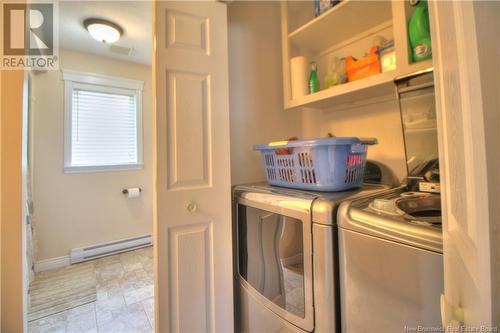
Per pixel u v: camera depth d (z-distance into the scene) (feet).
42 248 8.04
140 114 9.98
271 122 5.32
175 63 3.52
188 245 3.56
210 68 3.81
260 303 3.45
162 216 3.39
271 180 3.92
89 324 5.36
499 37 0.82
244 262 3.85
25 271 3.39
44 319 5.53
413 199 2.76
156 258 3.37
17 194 3.24
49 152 8.20
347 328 2.28
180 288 3.49
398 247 1.87
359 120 4.78
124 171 9.64
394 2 3.28
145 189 10.08
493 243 0.81
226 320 3.78
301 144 3.18
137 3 5.97
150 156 10.23
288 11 5.27
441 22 1.22
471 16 0.90
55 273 7.74
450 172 1.19
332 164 3.03
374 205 2.42
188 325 3.52
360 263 2.15
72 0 5.81
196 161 3.64
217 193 3.79
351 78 4.07
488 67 0.84
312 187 3.20
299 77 4.78
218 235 3.78
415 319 1.76
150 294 6.54
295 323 2.81
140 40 7.84
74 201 8.64
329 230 2.41
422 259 1.72
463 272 1.04
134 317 5.59
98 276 7.54
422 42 3.02
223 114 3.89
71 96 8.61
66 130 8.48
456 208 1.12
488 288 0.82
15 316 3.19
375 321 2.03
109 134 9.41
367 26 4.47
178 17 3.58
